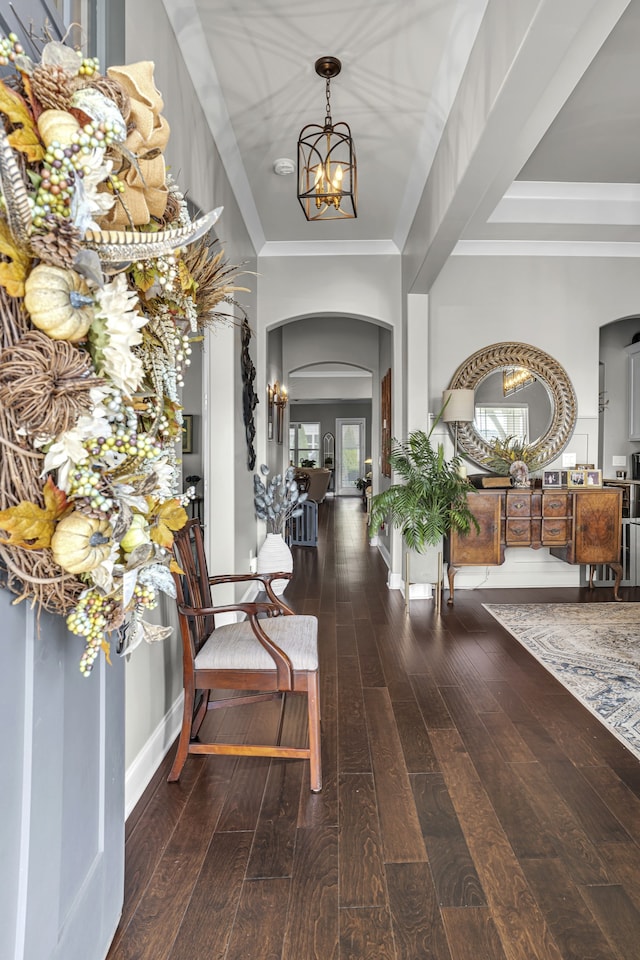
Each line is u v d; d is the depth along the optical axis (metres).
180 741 2.04
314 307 5.00
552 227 4.55
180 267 1.13
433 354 4.99
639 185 4.35
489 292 4.96
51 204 0.80
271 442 6.30
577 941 1.35
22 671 0.91
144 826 1.79
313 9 2.34
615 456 6.20
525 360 4.93
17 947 0.89
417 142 3.36
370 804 1.90
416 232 4.14
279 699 2.73
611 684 2.91
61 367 0.83
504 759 2.19
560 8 1.70
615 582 4.73
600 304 4.96
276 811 1.86
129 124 0.96
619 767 2.13
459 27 2.44
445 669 3.13
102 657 1.28
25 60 0.80
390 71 2.74
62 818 1.06
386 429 6.55
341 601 4.61
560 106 2.66
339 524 9.58
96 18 1.22
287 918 1.42
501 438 4.96
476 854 1.65
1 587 0.85
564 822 1.81
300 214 4.37
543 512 4.48
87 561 0.87
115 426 1.00
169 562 1.09
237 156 3.48
